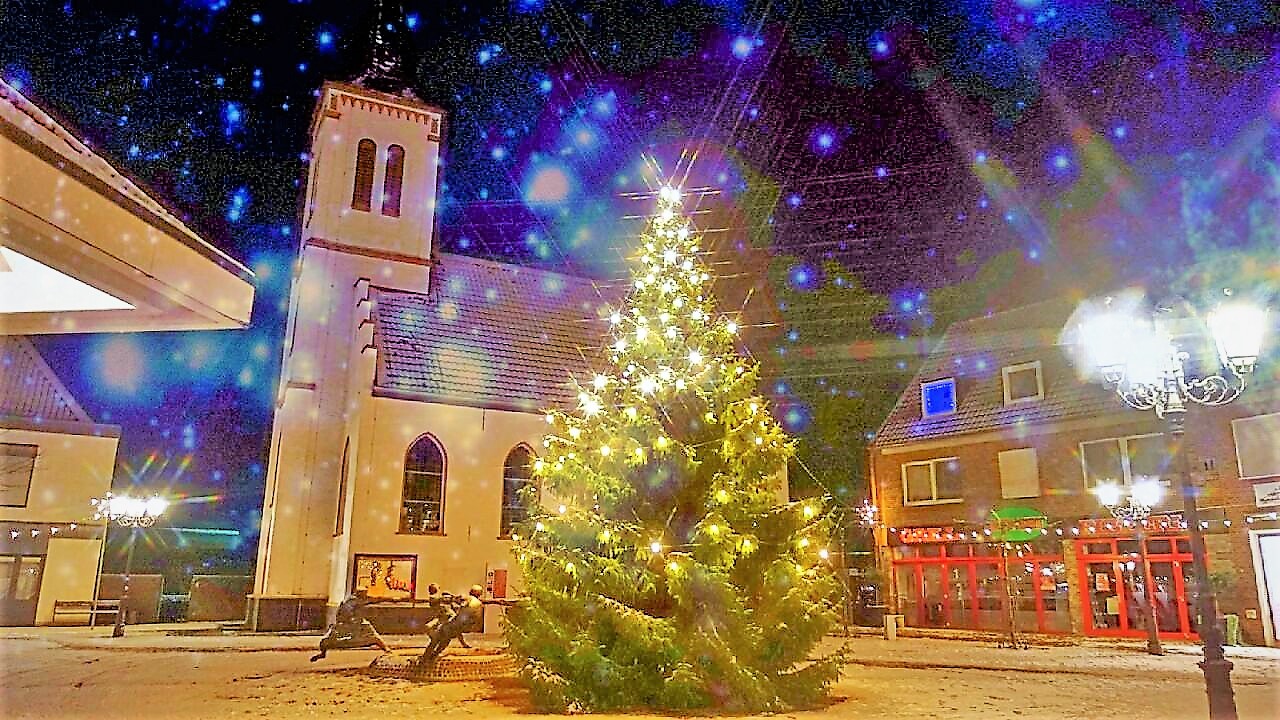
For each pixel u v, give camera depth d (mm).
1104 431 26109
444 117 31828
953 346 32188
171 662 16047
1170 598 24109
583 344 29750
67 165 5555
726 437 11305
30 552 27562
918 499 30578
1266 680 14812
